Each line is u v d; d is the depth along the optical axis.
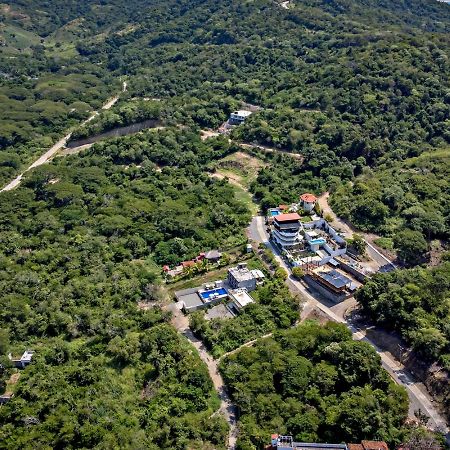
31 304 105.50
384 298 98.00
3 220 141.38
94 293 108.69
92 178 162.75
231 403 84.56
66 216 141.75
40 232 135.12
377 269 115.56
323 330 94.12
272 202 146.75
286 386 84.56
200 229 136.12
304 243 127.44
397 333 96.25
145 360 92.00
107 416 79.69
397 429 75.94
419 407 82.19
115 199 151.62
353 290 108.75
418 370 88.62
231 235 135.38
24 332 98.00
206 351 95.94
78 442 74.75
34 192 157.88
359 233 129.62
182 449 75.25
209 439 77.06
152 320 100.19
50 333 99.31
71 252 124.19
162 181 163.88
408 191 139.75
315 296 110.12
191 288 113.94
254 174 173.75
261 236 134.75
